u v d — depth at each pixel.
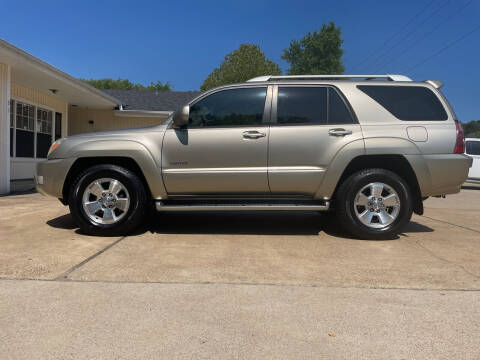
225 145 4.46
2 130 8.61
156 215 6.07
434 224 5.71
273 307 2.56
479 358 1.96
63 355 1.94
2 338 2.10
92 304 2.56
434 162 4.39
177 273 3.22
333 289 2.90
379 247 4.17
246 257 3.73
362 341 2.12
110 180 4.52
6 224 5.13
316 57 51.47
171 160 4.49
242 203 4.51
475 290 2.91
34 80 10.64
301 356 1.96
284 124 4.50
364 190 4.52
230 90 4.63
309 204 4.48
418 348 2.05
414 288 2.94
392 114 4.51
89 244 4.14
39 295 2.70
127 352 1.98
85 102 14.51
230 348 2.03
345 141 4.40
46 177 4.63
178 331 2.21
